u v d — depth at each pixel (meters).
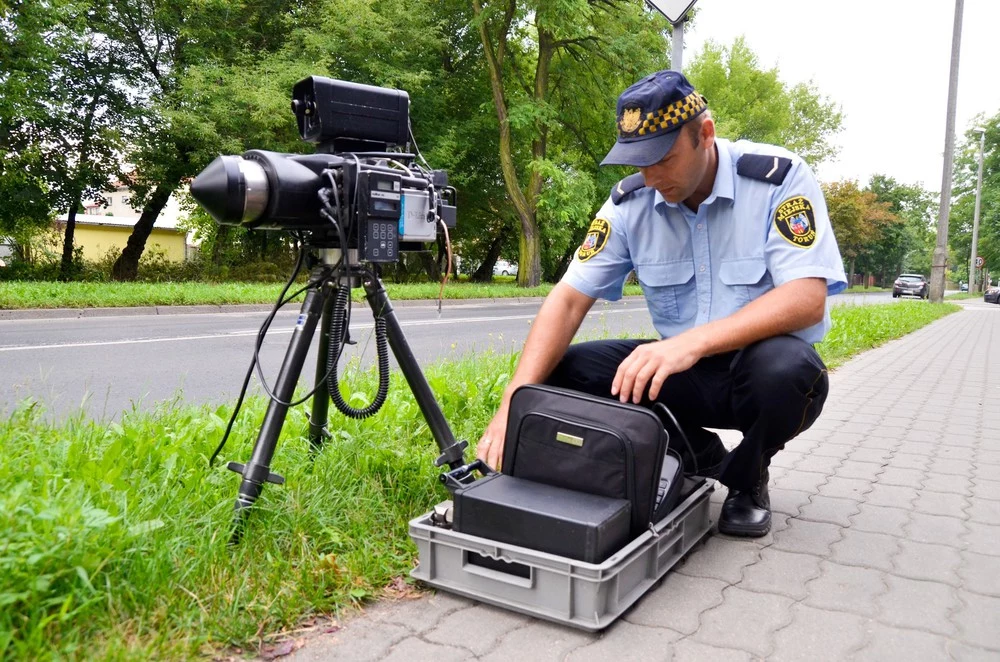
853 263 53.00
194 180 1.92
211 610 1.68
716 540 2.43
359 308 12.55
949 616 1.90
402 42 19.20
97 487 2.04
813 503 2.84
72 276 18.94
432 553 1.95
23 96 15.48
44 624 1.46
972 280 42.00
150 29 18.62
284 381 2.09
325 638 1.71
